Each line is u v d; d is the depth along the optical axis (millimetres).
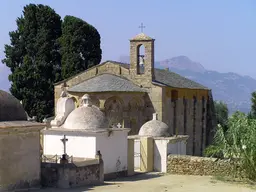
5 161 26859
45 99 73938
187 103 62219
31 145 28672
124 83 54719
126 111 53344
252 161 34469
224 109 87625
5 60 77000
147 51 55812
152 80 55750
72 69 73125
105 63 58250
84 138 35719
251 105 69688
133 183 33406
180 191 30219
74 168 30219
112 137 36750
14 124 27297
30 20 75875
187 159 39250
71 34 74062
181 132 60375
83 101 38500
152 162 41094
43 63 74125
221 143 37031
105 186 31016
